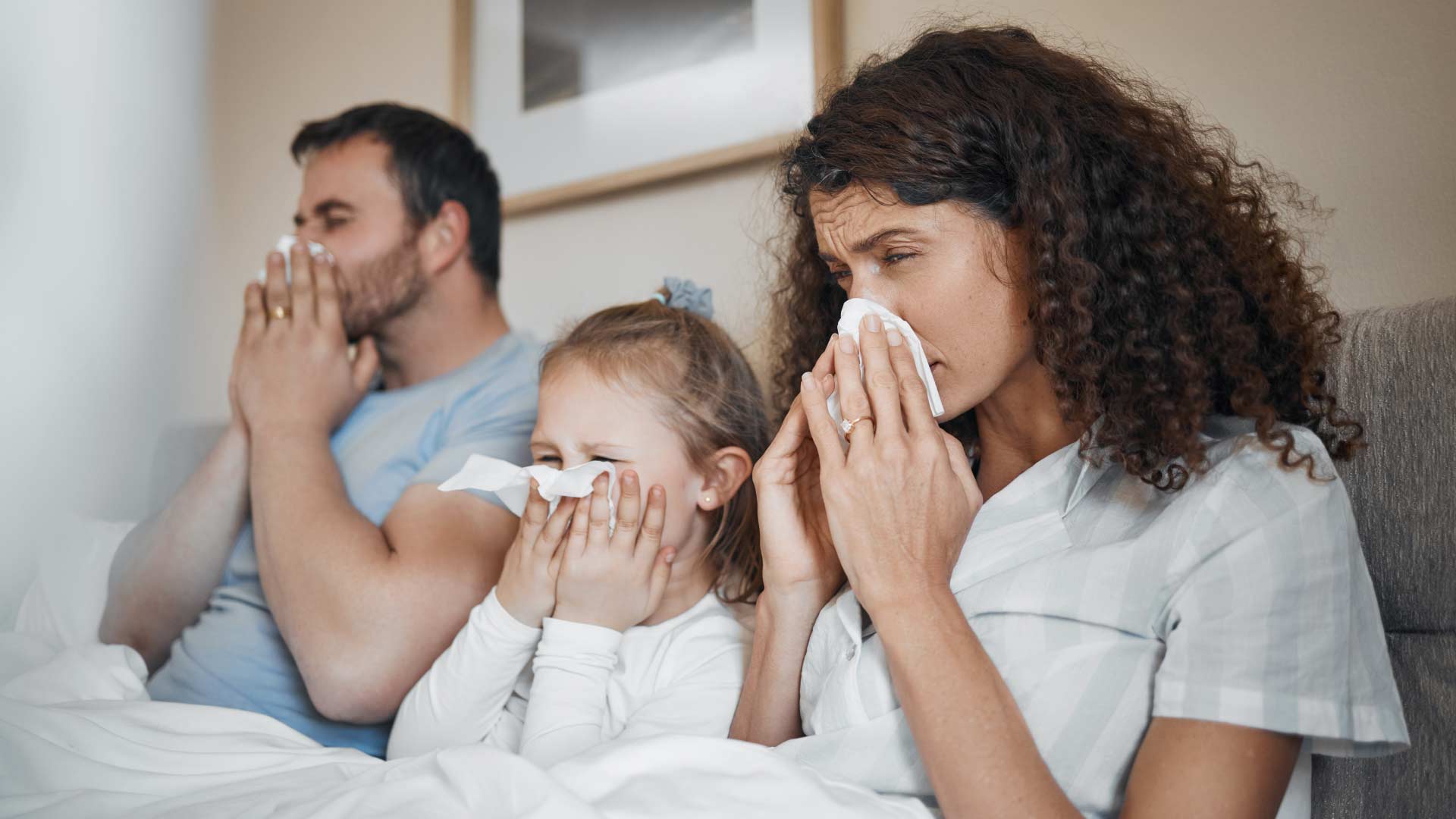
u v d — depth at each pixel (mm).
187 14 2279
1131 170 843
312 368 1356
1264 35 1251
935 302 833
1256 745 676
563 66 1874
